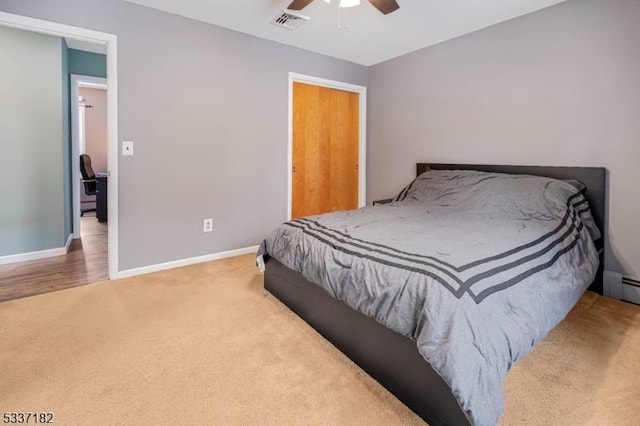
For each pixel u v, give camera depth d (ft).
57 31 8.22
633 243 8.05
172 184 10.25
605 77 8.25
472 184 9.62
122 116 9.23
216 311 7.53
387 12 7.69
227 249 11.58
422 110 12.64
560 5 8.89
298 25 10.00
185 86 10.21
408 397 4.70
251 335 6.54
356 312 5.60
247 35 11.30
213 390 4.99
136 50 9.29
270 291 8.46
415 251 5.33
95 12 8.64
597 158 8.49
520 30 9.71
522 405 4.68
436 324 4.09
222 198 11.30
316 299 6.65
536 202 8.12
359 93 14.94
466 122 11.23
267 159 12.22
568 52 8.82
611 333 6.64
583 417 4.47
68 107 13.03
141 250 9.86
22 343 6.16
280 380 5.23
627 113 7.97
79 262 11.02
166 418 4.45
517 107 9.92
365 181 15.25
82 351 5.93
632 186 8.00
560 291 5.70
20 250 11.13
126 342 6.24
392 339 4.92
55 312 7.41
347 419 4.47
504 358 4.13
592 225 8.23
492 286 4.55
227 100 11.07
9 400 4.71
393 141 13.89
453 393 3.76
